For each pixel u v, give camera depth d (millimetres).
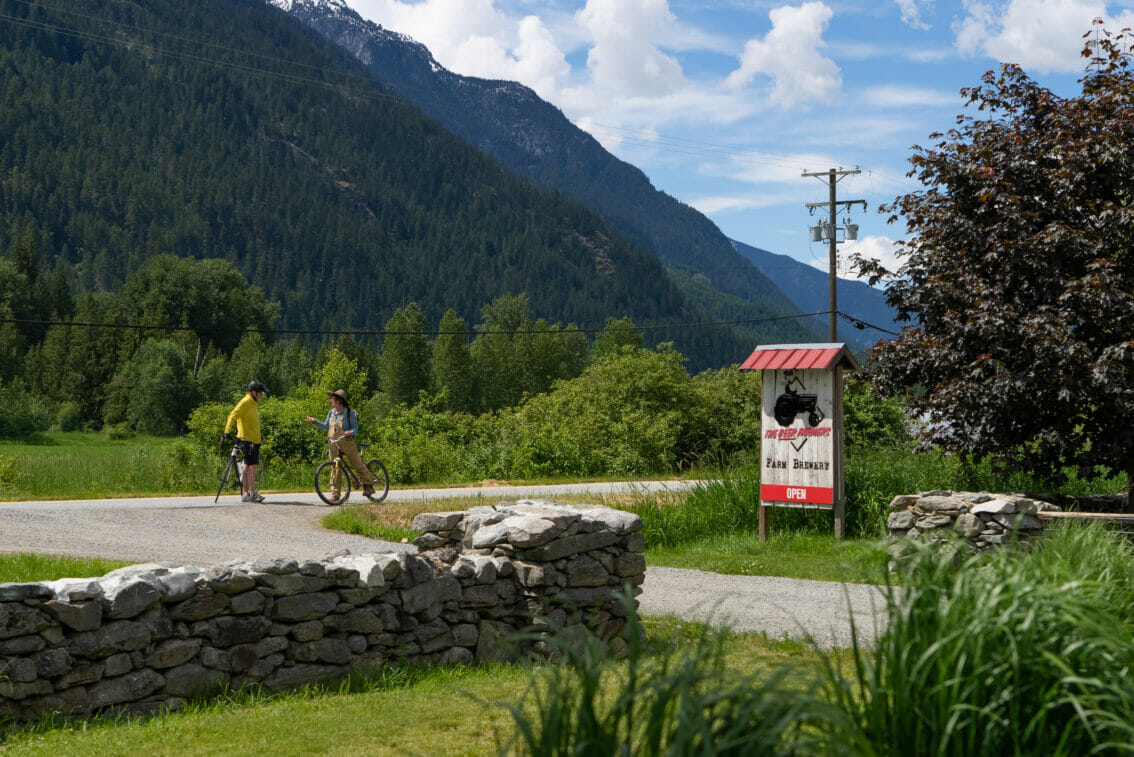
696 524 15523
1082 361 11188
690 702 2688
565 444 31016
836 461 14352
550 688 2957
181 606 5730
